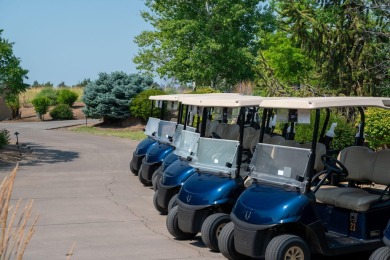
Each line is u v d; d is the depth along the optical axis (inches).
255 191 229.5
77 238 281.3
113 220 325.7
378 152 260.8
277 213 212.5
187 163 316.2
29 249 258.1
